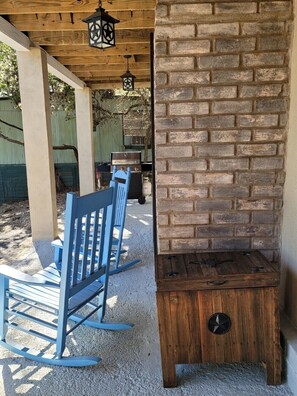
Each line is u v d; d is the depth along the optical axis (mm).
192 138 2002
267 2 1855
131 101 9281
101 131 9484
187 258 1963
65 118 9211
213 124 1985
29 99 3893
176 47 1915
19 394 1703
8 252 4293
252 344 1719
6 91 8039
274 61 1915
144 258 3584
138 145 9562
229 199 2066
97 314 2408
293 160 1887
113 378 1809
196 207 2078
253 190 2049
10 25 3287
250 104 1960
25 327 2303
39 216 4141
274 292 1694
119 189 3363
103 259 2227
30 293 2031
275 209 2066
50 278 2270
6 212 7496
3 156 9180
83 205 1825
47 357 1936
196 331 1714
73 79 5699
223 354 1725
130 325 2279
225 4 1864
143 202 6578
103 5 3029
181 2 1867
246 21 1884
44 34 3713
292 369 1677
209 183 2049
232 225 2092
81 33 3709
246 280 1688
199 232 2104
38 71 3854
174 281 1682
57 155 9539
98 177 7891
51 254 3771
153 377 1812
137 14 3398
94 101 9227
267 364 1727
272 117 1967
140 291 2816
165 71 1940
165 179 2053
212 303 1702
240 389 1711
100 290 2195
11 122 9047
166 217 2096
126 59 4871
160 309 1708
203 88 1951
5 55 7207
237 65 1925
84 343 2113
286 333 1792
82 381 1789
